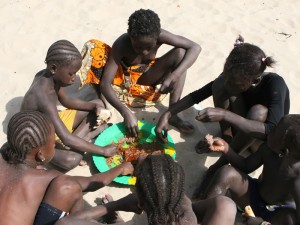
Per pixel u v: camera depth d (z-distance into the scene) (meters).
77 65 3.11
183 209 2.29
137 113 4.01
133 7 5.23
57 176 2.64
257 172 3.58
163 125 3.52
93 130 3.72
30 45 4.56
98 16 5.05
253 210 3.05
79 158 3.43
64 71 3.08
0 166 2.53
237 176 2.95
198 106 4.07
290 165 2.72
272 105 3.19
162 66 3.80
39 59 4.41
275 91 3.22
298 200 2.67
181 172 2.05
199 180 3.51
